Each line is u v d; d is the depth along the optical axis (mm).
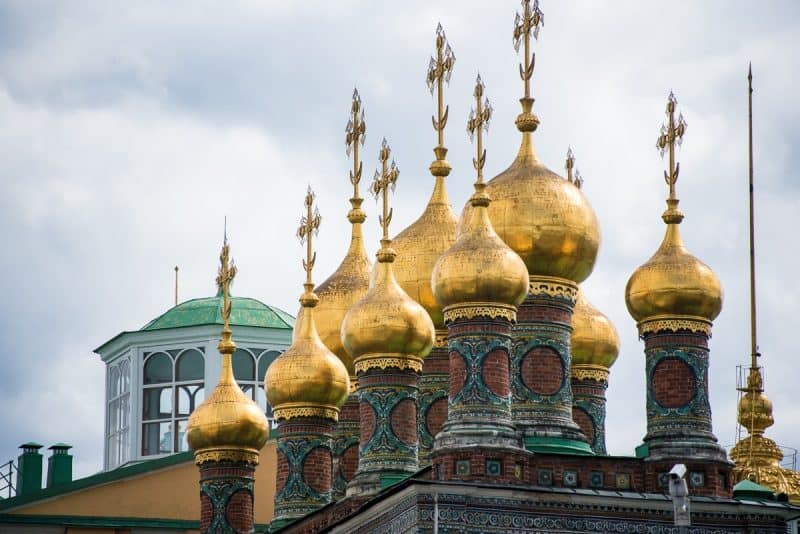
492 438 67625
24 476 96875
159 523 92250
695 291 72000
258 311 104875
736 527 69250
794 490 80812
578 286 73812
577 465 68938
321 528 76250
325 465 82000
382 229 78188
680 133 74812
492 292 69125
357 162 86500
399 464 75250
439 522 66250
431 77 80438
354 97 85875
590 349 79938
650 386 71750
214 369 103438
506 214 73312
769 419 82750
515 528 66875
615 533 67812
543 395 71625
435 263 75750
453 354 69062
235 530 84500
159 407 104250
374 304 76375
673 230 73875
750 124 85562
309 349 82688
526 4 76188
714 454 70312
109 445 106812
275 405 82562
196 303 105438
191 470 93625
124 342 105688
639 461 69750
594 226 73875
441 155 82688
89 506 91875
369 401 76000
